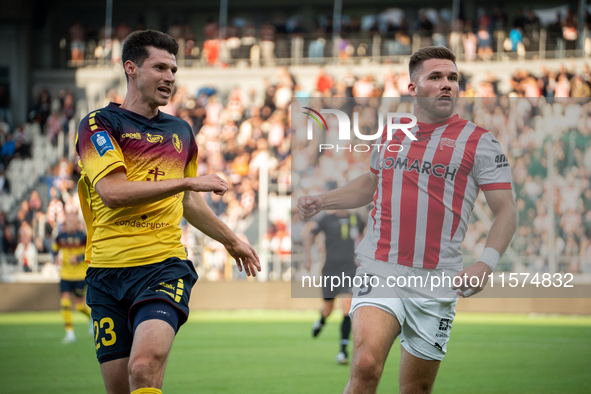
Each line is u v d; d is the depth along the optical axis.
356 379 7.58
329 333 26.62
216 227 9.08
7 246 43.78
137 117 8.34
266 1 58.53
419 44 52.06
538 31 50.38
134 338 7.39
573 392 13.91
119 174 7.67
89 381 15.54
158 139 8.32
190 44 55.44
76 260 24.66
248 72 51.94
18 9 53.16
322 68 50.78
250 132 48.38
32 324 31.39
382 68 50.50
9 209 46.00
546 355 19.89
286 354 20.34
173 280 7.93
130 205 7.46
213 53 54.31
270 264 40.56
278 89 50.06
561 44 48.78
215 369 17.28
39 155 48.22
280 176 45.97
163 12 59.22
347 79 49.59
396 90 49.00
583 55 47.81
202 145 48.19
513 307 34.81
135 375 7.02
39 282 38.91
